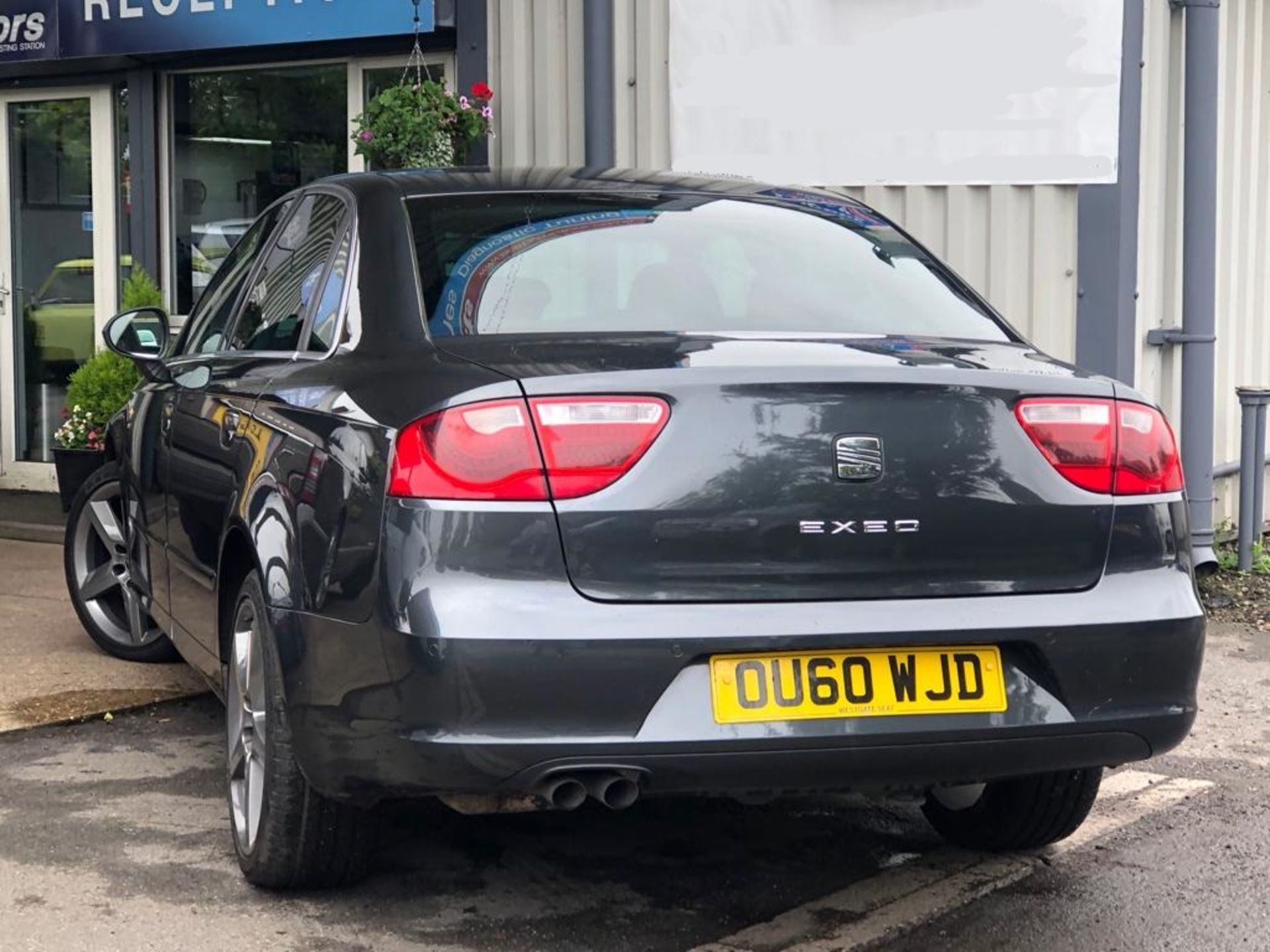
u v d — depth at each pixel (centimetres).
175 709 546
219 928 359
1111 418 348
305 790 357
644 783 315
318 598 336
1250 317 895
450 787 311
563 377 317
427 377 333
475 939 357
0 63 995
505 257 383
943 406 331
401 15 880
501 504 312
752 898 386
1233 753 523
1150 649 341
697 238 407
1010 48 766
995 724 327
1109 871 412
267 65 961
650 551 314
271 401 391
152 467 502
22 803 446
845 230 434
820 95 810
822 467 322
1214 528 841
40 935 353
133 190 1005
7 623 670
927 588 329
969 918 378
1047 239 775
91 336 1038
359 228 400
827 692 318
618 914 373
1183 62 798
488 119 856
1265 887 401
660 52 852
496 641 306
